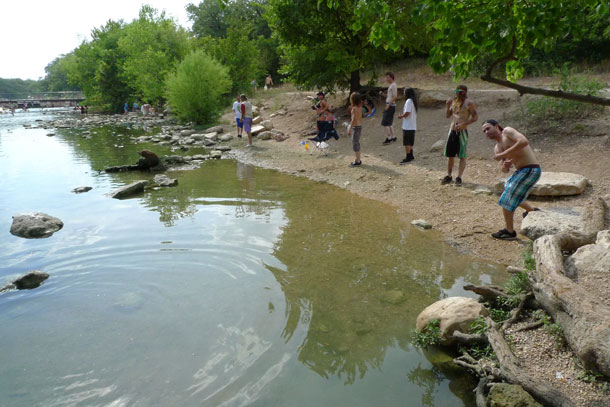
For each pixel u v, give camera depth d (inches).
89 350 153.6
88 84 1923.0
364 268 219.8
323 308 180.4
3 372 142.4
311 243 255.1
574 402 117.1
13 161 567.5
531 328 152.8
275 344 154.6
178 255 239.8
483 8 138.8
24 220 293.0
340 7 596.7
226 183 418.3
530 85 603.5
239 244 254.1
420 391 131.2
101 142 760.3
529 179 227.8
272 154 555.5
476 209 292.2
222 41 1133.7
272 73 1605.6
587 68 719.1
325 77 637.9
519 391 119.5
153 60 1300.4
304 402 125.3
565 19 135.4
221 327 166.4
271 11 644.7
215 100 921.5
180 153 608.7
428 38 561.0
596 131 357.7
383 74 1006.4
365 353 149.9
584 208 226.1
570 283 146.9
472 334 148.3
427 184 358.6
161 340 158.4
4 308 186.4
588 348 123.0
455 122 331.9
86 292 199.6
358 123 432.5
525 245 233.1
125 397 128.3
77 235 277.7
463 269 215.0
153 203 352.2
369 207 324.8
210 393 129.0
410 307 180.7
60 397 129.3
